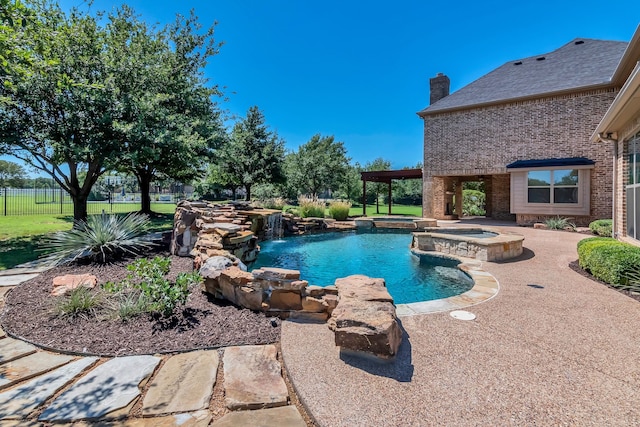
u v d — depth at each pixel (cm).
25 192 2219
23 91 775
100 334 329
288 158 3180
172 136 960
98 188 3042
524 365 269
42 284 488
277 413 219
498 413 211
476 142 1543
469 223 1502
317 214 1619
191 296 436
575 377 252
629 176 729
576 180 1269
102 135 870
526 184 1368
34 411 218
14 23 368
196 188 2723
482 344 308
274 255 905
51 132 839
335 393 233
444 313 392
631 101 566
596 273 549
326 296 382
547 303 428
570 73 1422
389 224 1476
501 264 680
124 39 1036
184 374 263
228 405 225
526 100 1409
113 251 665
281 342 317
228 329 346
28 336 325
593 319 370
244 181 2233
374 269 748
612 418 206
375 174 1952
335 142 4022
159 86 1083
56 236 695
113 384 248
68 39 797
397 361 276
